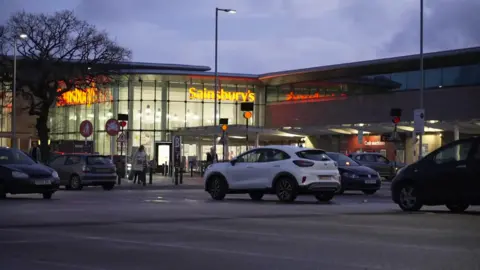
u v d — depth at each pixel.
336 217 14.50
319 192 20.02
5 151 21.66
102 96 58.97
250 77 59.59
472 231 11.73
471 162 15.23
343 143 51.59
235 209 16.69
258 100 61.44
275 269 7.87
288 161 19.59
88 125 31.25
